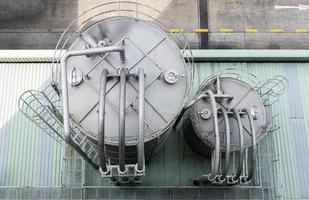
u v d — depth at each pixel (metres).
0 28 28.36
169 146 18.27
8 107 18.72
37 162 18.05
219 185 17.53
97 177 17.61
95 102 14.42
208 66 19.62
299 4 29.67
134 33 14.98
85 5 29.12
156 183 17.78
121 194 17.52
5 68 19.30
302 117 19.11
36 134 18.39
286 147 18.66
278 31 28.97
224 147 16.30
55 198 17.38
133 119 14.15
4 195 17.36
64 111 12.80
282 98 19.33
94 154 17.09
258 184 17.77
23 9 28.94
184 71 14.89
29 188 17.44
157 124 14.39
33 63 19.42
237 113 15.98
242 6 29.45
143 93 12.85
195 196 17.61
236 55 19.48
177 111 14.52
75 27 28.52
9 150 18.17
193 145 17.69
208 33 28.58
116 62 14.64
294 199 17.98
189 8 29.14
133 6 28.86
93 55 14.62
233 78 17.30
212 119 16.44
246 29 28.89
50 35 28.36
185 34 28.38
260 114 16.98
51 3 29.17
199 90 17.17
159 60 14.84
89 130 14.30
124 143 12.78
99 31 14.96
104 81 13.12
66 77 13.15
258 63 19.88
